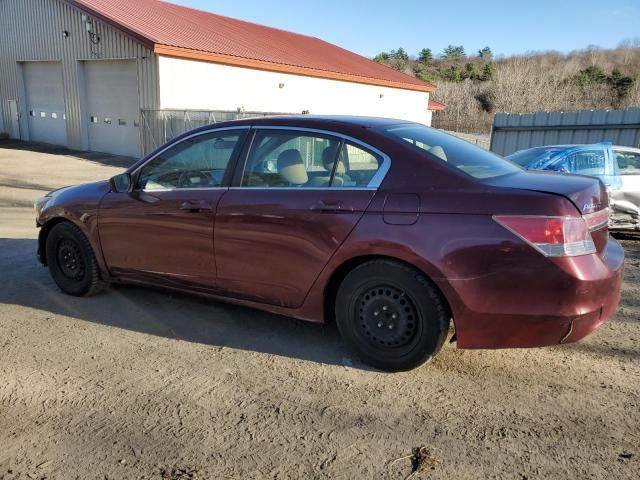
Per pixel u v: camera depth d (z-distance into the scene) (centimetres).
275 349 389
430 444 276
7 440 281
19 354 380
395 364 346
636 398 318
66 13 2059
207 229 398
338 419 300
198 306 472
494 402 315
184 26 2245
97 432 288
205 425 294
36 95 2341
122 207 444
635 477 249
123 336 411
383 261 336
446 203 319
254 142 395
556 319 302
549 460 262
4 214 960
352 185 351
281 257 371
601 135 1208
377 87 2948
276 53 2425
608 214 344
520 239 301
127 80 1955
